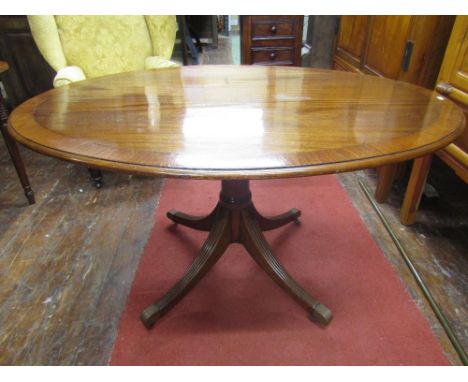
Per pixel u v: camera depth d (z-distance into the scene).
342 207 1.49
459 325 0.98
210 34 4.17
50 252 1.27
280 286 1.04
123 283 1.14
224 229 1.07
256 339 0.95
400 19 1.30
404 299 1.06
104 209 1.50
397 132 0.68
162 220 1.43
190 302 1.06
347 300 1.06
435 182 1.66
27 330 0.99
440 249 1.25
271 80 1.08
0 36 2.15
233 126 0.72
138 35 1.69
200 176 0.55
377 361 0.89
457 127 0.70
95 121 0.76
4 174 1.82
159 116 0.78
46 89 2.37
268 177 0.55
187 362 0.90
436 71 1.27
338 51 1.96
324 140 0.65
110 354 0.92
